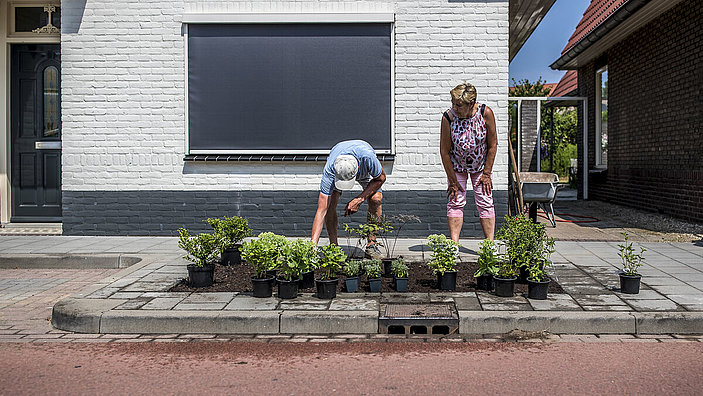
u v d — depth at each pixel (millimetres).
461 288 5340
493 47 8398
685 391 3283
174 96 8617
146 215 8695
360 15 8398
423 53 8422
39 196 9609
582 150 15391
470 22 8398
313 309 4691
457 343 4254
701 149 9297
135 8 8586
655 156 10992
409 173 8492
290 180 8633
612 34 12078
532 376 3539
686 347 4121
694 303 4820
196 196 8664
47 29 9414
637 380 3459
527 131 15203
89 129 8664
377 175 5984
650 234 8914
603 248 7578
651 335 4434
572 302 4859
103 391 3332
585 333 4465
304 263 5055
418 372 3627
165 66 8609
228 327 4523
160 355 4004
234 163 8656
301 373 3623
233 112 8633
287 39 8562
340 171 5355
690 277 5789
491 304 4809
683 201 9875
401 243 7926
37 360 3896
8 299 5586
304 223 8633
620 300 4922
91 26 8602
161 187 8672
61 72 8641
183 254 7148
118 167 8664
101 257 7055
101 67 8617
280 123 8609
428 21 8414
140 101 8625
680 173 9961
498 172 8430
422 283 5512
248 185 8664
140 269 6258
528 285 5027
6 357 3961
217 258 6363
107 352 4074
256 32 8578
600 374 3568
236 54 8602
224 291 5277
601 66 14062
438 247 5320
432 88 8445
